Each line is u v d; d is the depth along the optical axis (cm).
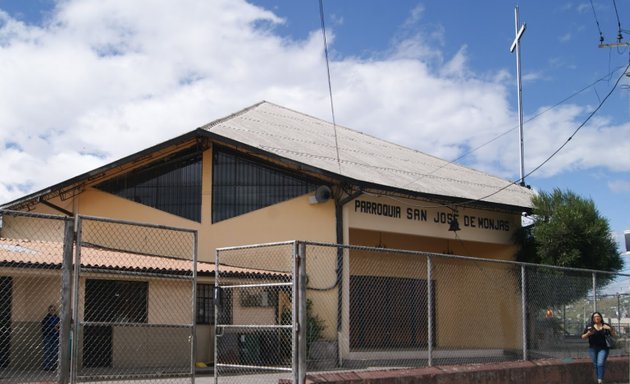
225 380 1407
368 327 1873
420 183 2386
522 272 1477
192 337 1019
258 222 2156
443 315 2120
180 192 2228
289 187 2152
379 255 2289
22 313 1538
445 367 1296
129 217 2242
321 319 1994
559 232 2388
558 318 1614
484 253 2659
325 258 2064
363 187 2050
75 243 971
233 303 1783
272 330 1747
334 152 2450
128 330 1773
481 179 3069
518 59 3244
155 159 2242
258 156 2178
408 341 1883
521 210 2559
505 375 1380
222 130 2225
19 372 1427
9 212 841
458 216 2450
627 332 1752
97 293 1744
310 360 1608
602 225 2405
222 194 2198
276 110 3058
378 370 1200
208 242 2183
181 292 1859
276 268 2106
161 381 1410
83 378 905
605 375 1608
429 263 1284
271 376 1461
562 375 1499
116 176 2267
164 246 2211
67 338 877
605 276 1753
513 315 1848
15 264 1443
